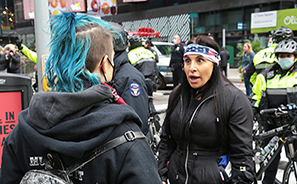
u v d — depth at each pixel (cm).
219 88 196
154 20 2345
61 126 93
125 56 275
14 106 304
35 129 98
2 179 111
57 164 96
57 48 102
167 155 223
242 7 2139
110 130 96
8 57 1089
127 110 102
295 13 1273
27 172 101
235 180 191
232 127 192
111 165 96
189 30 2234
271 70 340
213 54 195
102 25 106
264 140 358
